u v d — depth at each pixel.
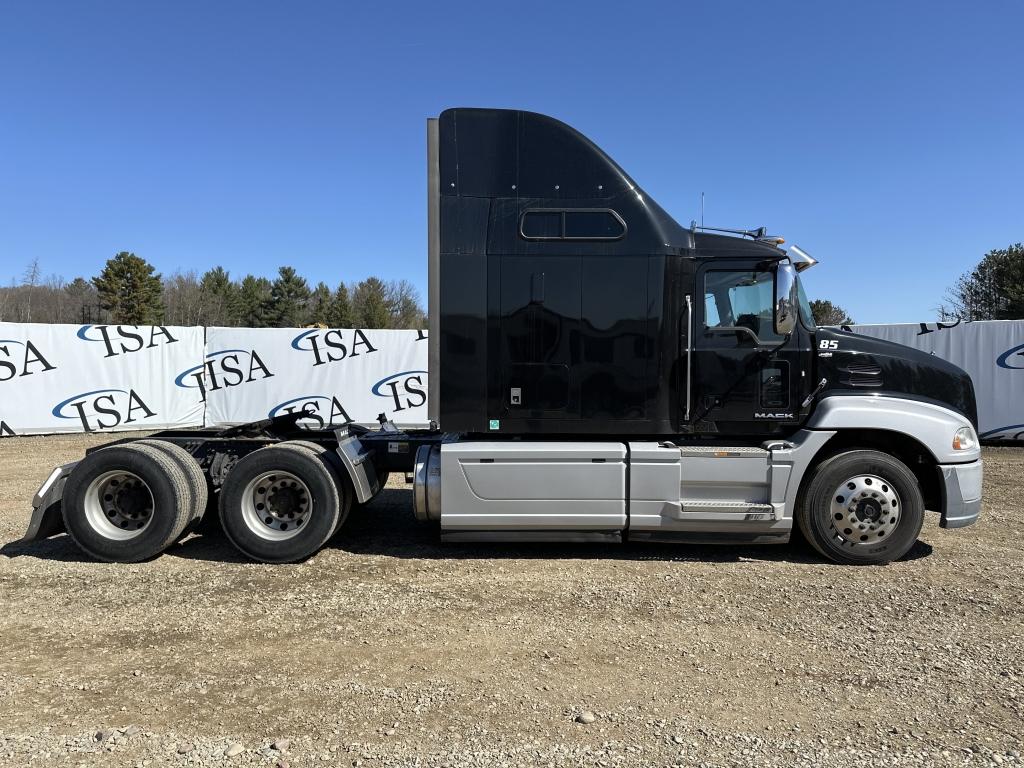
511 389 5.36
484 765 2.64
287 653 3.72
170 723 2.97
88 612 4.33
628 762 2.67
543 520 5.36
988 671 3.50
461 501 5.36
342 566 5.35
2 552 5.73
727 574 5.15
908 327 12.94
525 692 3.27
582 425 5.38
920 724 2.97
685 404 5.39
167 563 5.43
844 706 3.14
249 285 68.94
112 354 13.49
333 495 5.42
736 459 5.31
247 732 2.89
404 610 4.39
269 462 5.41
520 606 4.46
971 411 5.66
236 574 5.15
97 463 5.39
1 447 11.84
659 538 5.49
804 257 5.23
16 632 4.00
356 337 14.02
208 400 13.96
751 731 2.91
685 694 3.26
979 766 2.64
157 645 3.82
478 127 5.35
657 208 5.42
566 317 5.33
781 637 3.95
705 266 5.36
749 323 5.40
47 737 2.85
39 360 13.09
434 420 5.45
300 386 13.96
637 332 5.33
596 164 5.35
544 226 5.34
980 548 5.84
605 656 3.69
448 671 3.51
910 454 5.64
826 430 5.33
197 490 5.59
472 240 5.33
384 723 2.97
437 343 5.40
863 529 5.33
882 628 4.08
